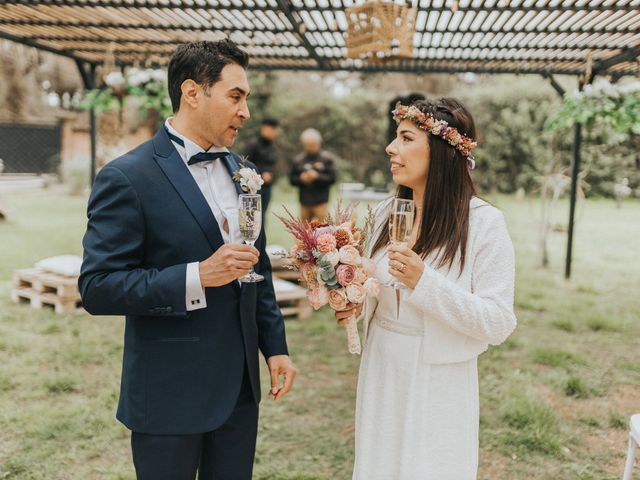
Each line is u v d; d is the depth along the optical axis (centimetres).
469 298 173
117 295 159
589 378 446
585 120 634
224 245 161
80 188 1656
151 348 173
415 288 172
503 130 1859
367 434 191
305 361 478
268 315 210
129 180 166
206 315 176
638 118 616
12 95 2167
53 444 330
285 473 305
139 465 177
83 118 1908
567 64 696
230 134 177
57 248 887
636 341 537
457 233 183
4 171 2127
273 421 371
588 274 816
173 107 179
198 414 174
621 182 1692
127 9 500
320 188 780
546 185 876
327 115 2008
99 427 351
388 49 455
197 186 176
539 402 386
